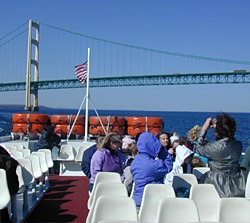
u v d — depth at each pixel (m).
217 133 4.88
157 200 4.45
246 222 4.02
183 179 5.46
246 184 4.76
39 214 6.68
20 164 6.40
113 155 6.07
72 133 12.47
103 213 3.84
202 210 4.66
